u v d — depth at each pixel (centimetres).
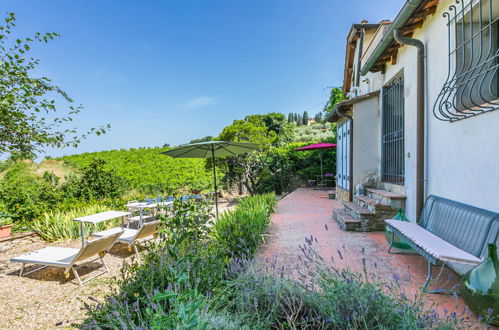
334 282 216
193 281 238
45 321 328
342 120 922
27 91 414
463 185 350
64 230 714
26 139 448
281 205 934
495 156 293
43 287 430
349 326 182
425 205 428
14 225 782
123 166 1725
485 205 308
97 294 400
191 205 357
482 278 231
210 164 1480
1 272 498
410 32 492
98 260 554
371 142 727
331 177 1505
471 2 314
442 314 254
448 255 263
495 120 293
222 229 457
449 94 361
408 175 522
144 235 585
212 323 183
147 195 1278
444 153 395
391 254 427
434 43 421
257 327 198
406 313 186
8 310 356
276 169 1563
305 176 1575
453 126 372
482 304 225
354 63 1064
